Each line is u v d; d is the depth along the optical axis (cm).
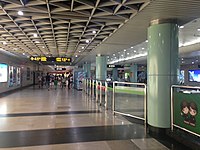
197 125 392
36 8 524
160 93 515
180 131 461
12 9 533
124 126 567
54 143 420
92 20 617
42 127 543
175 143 431
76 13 567
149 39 550
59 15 590
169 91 509
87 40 955
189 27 895
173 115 481
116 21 604
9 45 1161
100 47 1108
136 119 640
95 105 941
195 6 436
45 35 880
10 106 904
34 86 2620
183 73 2939
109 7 530
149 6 441
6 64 1639
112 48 1137
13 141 429
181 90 499
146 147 405
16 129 521
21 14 572
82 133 493
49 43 1084
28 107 877
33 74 3055
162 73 515
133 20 554
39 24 691
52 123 589
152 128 523
